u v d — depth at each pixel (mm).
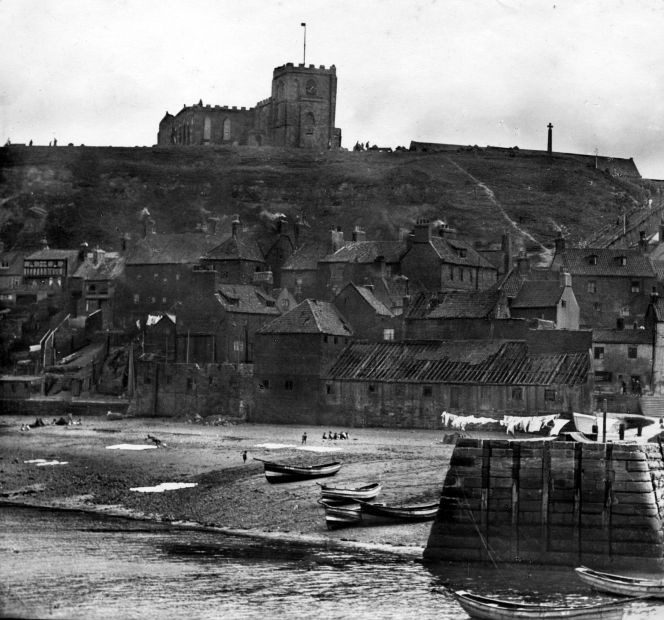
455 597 73312
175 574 81125
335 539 93250
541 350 157750
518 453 79562
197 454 138125
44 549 89750
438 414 157375
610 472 77562
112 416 188375
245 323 198250
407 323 175750
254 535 95688
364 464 123312
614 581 73000
